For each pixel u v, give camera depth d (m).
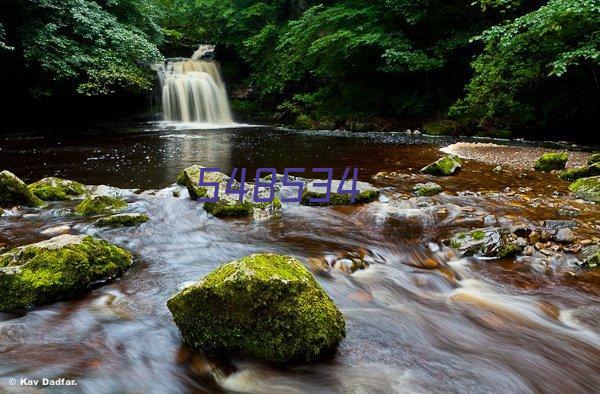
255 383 2.55
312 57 20.28
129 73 16.23
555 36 11.66
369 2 19.00
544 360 2.84
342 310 3.40
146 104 18.52
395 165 9.41
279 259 2.92
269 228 5.41
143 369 2.62
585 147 12.03
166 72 19.97
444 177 8.10
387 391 2.49
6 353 2.71
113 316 3.20
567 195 6.57
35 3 13.85
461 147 12.18
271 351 2.62
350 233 5.22
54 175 8.15
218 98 21.86
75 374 2.53
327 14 19.52
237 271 2.62
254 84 23.16
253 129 18.12
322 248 4.71
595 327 3.21
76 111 16.42
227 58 25.08
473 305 3.55
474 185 7.37
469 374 2.67
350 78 20.19
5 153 10.62
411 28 18.48
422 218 5.60
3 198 5.95
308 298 2.69
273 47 23.00
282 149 11.84
